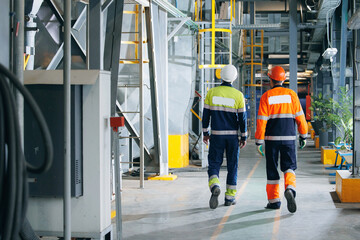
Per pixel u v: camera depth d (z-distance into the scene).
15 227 1.82
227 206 6.34
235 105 6.10
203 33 11.27
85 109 3.70
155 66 8.84
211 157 6.18
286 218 5.58
